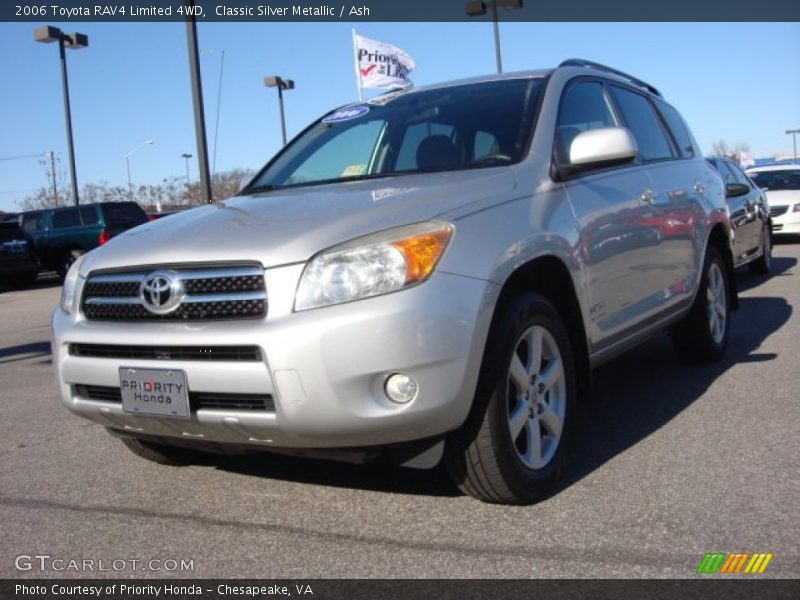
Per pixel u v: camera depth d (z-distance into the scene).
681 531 3.09
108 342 3.29
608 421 4.61
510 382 3.36
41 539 3.36
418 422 2.97
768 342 6.49
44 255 20.84
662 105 5.82
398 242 3.02
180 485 3.94
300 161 4.62
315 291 2.97
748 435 4.18
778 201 15.36
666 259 4.80
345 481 3.86
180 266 3.22
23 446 4.76
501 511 3.36
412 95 4.80
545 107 4.15
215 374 3.04
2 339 9.88
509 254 3.26
